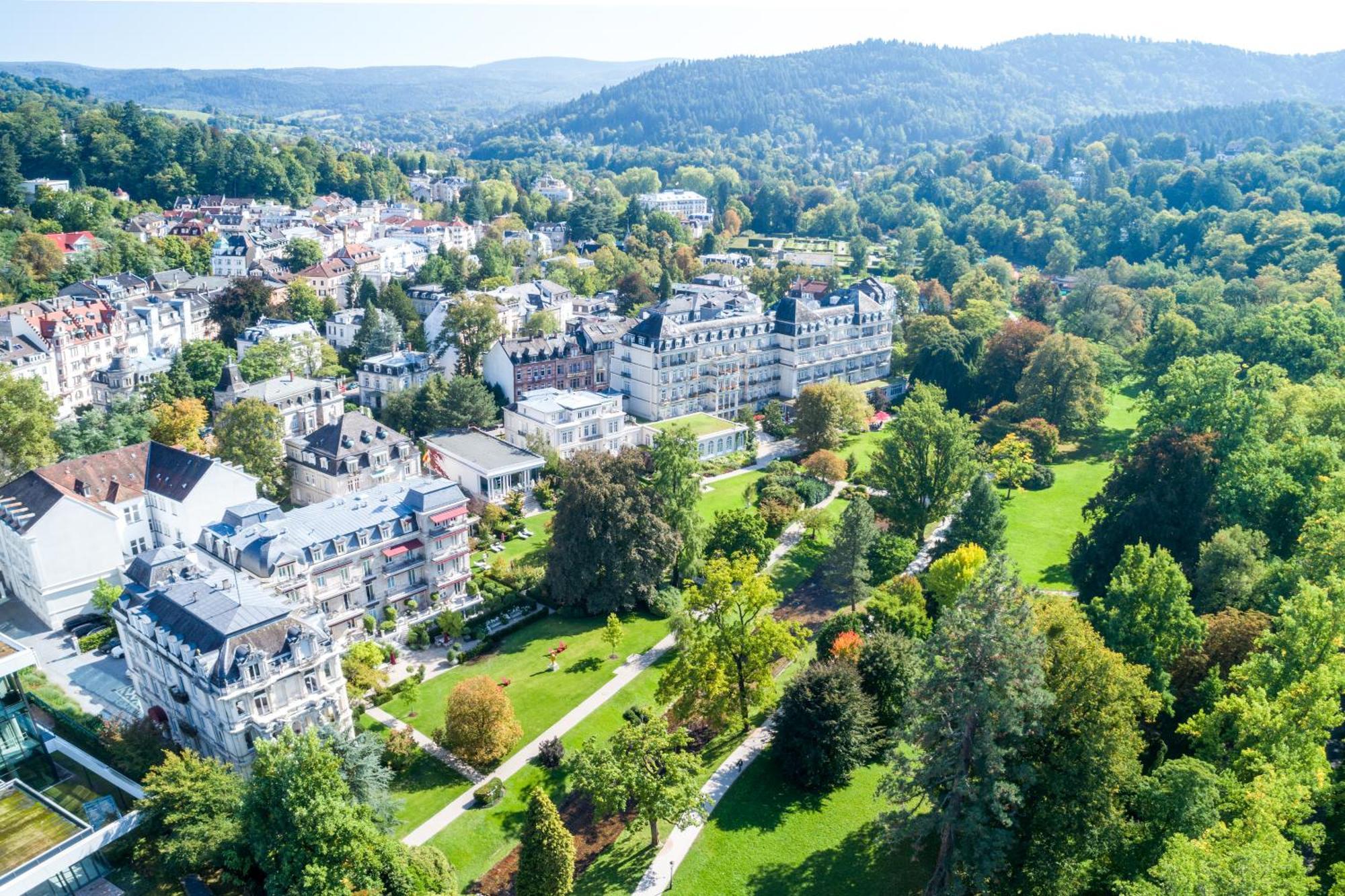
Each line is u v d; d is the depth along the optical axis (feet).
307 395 609.83
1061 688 255.29
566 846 260.21
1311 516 403.34
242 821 251.80
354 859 243.81
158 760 305.32
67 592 413.18
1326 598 289.94
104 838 261.65
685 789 282.15
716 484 590.96
